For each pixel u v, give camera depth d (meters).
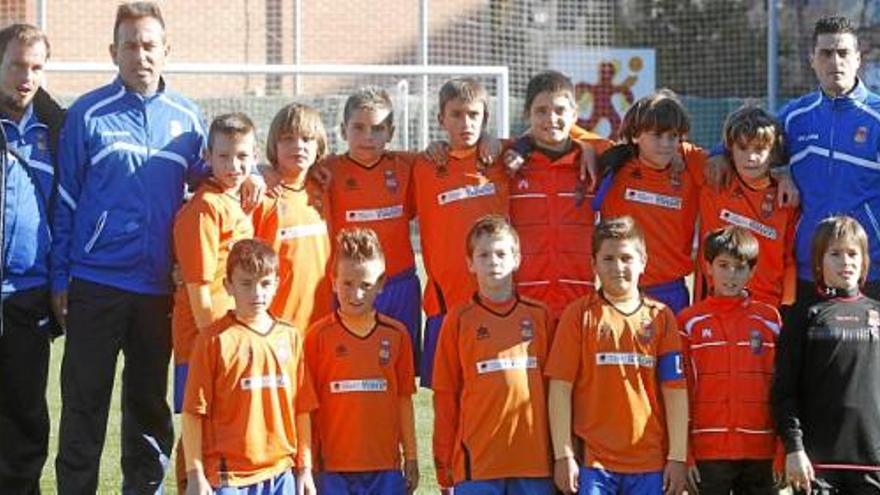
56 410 8.79
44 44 5.95
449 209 6.21
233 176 5.78
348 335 5.68
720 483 5.61
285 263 5.98
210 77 19.41
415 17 21.80
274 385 5.46
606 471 5.47
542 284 6.18
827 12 22.16
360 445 5.62
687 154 6.31
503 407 5.51
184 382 5.87
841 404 5.33
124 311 5.93
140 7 5.99
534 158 6.25
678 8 23.42
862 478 5.34
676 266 6.20
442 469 5.66
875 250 6.26
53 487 6.87
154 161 5.95
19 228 5.92
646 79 23.11
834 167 6.23
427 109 16.78
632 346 5.52
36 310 6.02
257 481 5.42
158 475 6.12
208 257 5.71
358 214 6.29
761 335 5.64
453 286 6.21
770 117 6.11
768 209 6.14
